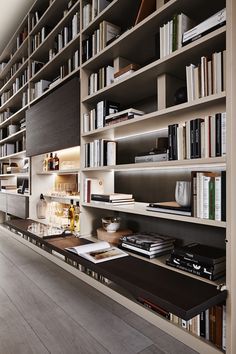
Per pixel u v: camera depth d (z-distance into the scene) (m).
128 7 1.92
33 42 3.35
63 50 2.52
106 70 2.04
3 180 4.89
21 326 1.49
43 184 3.39
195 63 1.53
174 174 1.89
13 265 2.51
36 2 3.14
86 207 2.23
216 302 1.10
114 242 1.96
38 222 2.81
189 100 1.42
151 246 1.66
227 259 1.16
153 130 2.00
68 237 2.09
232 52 1.17
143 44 1.84
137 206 1.89
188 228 1.78
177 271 1.41
